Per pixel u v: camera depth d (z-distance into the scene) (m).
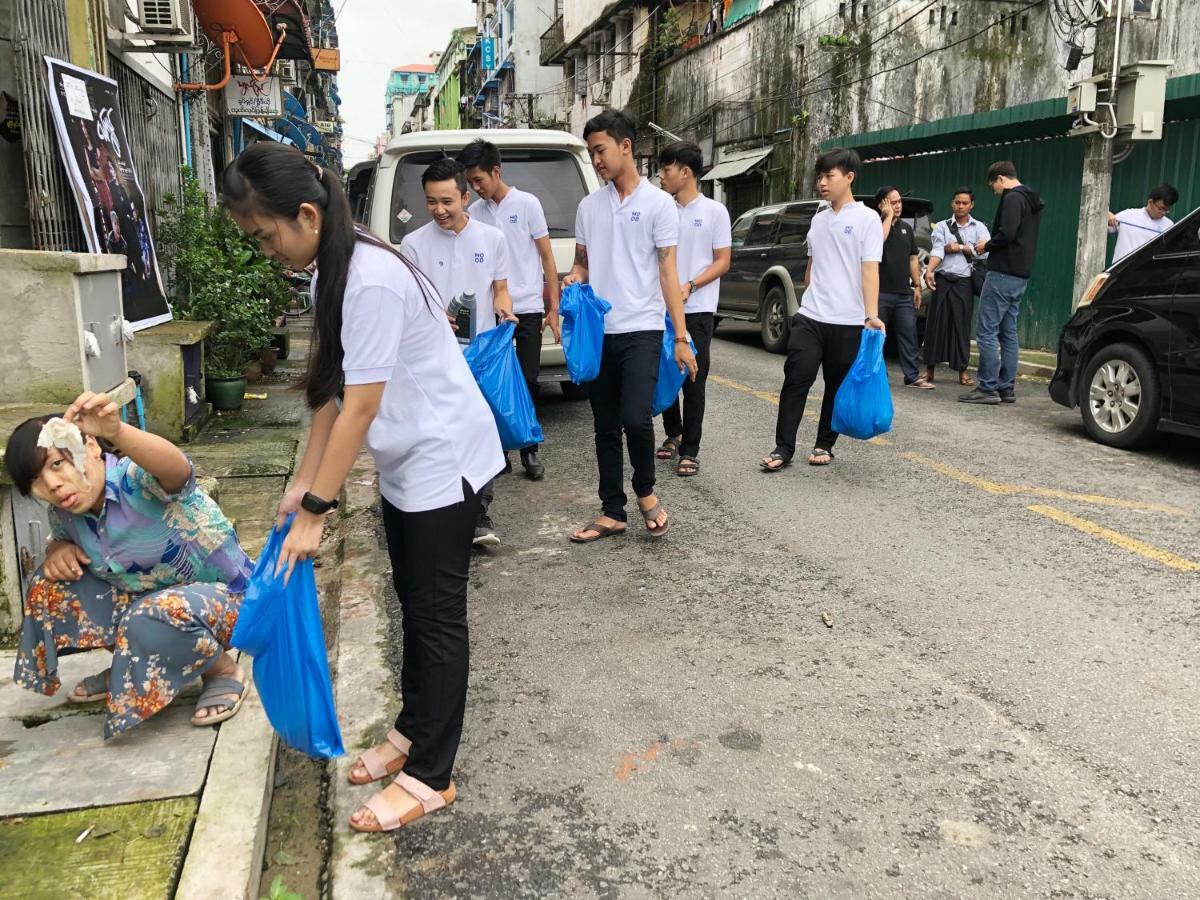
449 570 2.41
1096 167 9.16
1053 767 2.67
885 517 4.94
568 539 4.73
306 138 25.92
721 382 9.30
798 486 5.56
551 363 7.42
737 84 22.09
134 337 6.23
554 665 3.36
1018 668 3.25
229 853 2.24
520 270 5.30
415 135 7.03
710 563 4.33
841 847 2.36
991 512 4.98
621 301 4.40
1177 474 5.73
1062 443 6.61
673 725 2.95
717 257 5.70
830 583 4.05
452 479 2.34
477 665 3.38
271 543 2.24
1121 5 8.80
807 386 5.82
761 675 3.25
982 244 8.72
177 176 9.91
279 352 10.55
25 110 5.39
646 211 4.32
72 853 2.23
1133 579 4.02
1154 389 6.07
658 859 2.34
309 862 2.42
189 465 2.68
